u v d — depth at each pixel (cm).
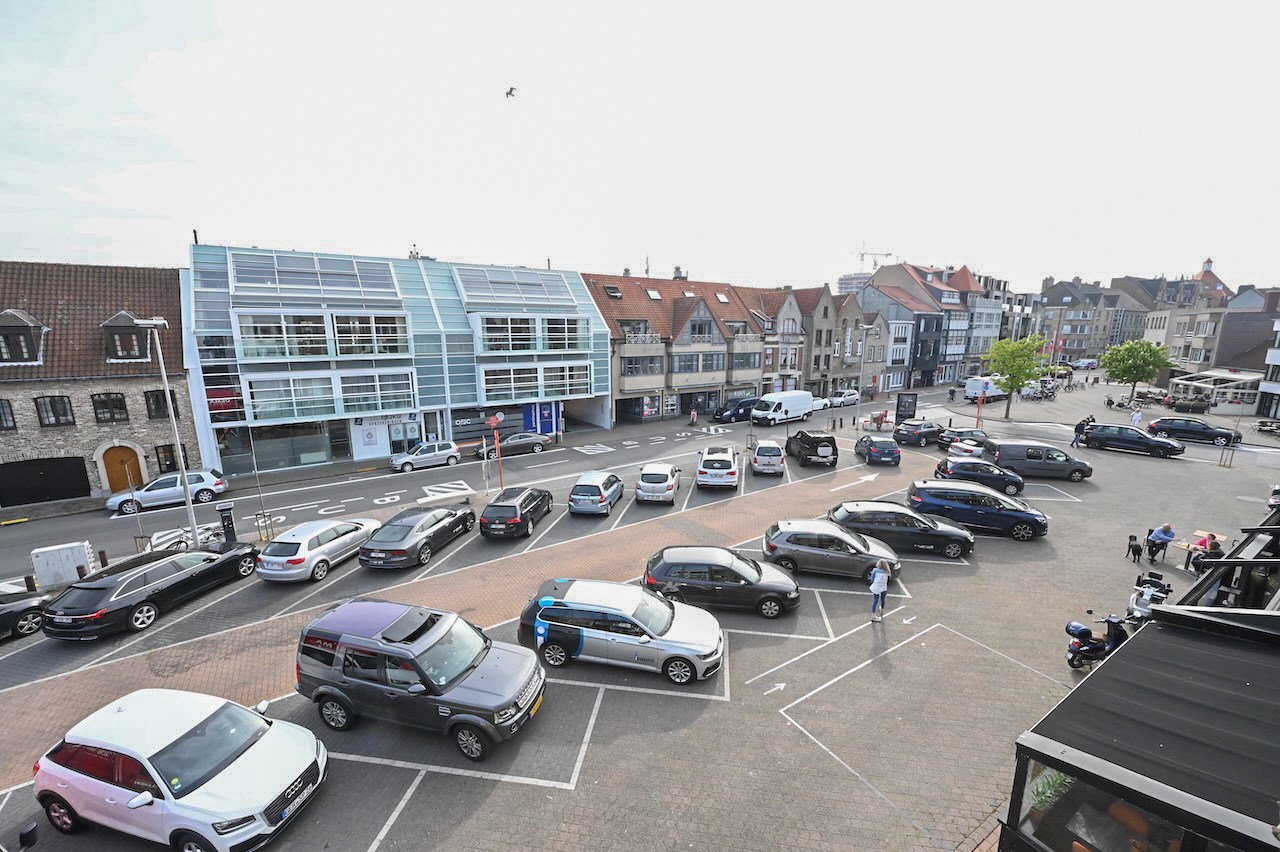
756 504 2139
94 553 1836
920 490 1852
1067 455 2364
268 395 2675
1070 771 484
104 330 2423
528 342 3359
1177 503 2077
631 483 2466
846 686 1050
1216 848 414
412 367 3019
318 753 810
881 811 778
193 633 1290
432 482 2591
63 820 757
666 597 1288
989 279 6888
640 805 792
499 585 1489
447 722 862
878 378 5600
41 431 2320
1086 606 1334
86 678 1130
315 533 1579
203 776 726
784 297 4675
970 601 1362
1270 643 617
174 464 2580
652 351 3953
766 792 812
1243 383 4066
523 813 781
